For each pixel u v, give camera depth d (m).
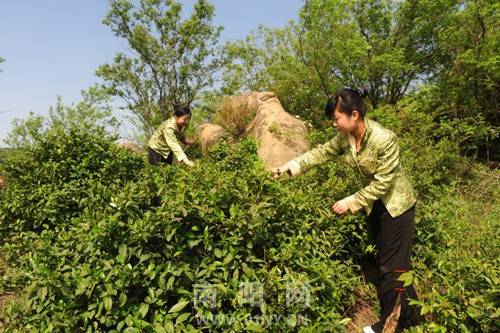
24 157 4.31
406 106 9.17
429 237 3.19
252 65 19.64
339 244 3.01
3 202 3.65
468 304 1.93
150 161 5.05
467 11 9.77
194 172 2.96
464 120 8.58
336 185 3.52
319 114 12.09
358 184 3.83
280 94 12.91
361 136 2.54
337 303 2.54
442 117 8.82
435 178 5.11
